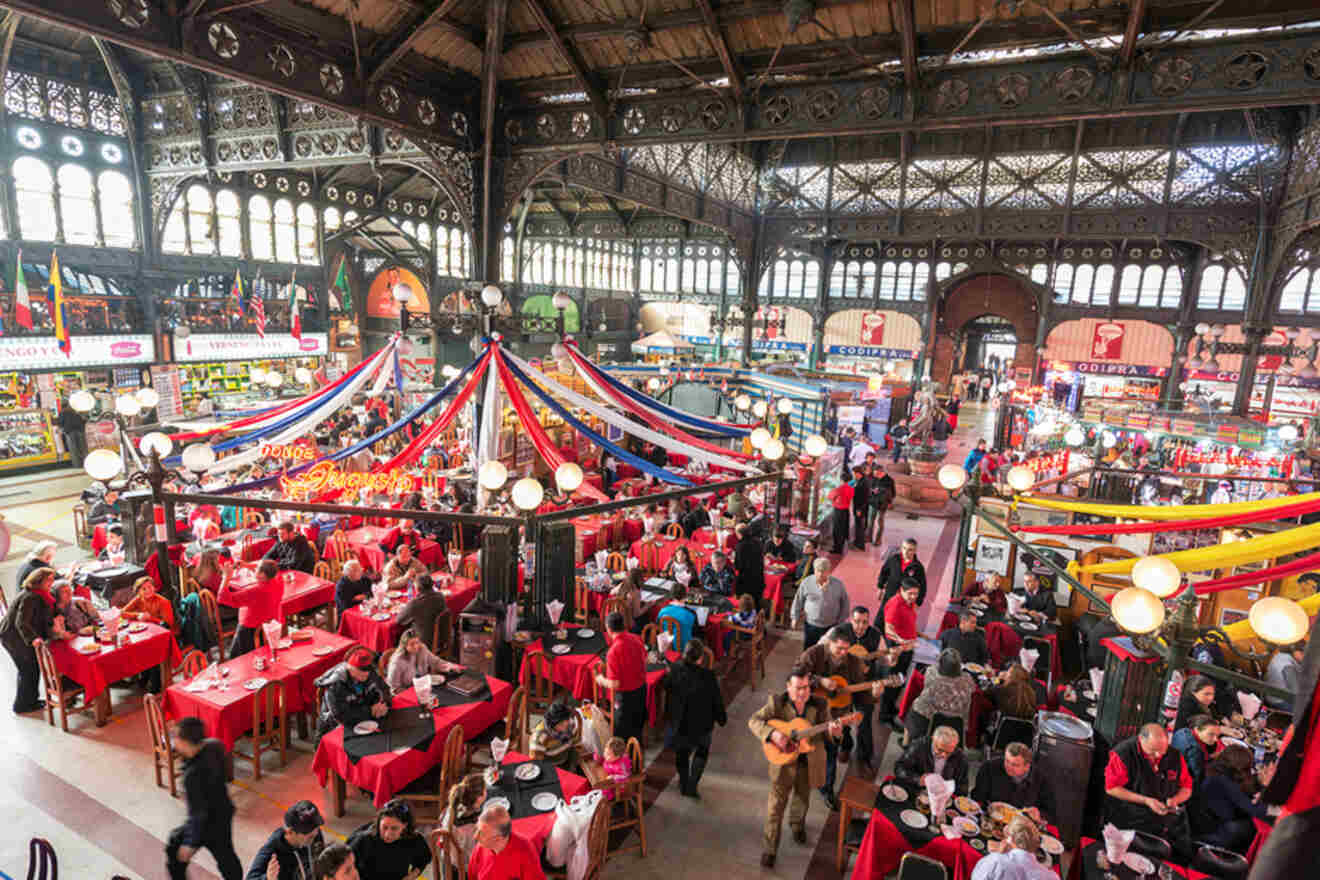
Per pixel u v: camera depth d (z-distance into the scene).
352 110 9.26
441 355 26.70
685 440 12.07
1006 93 8.20
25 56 16.30
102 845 5.34
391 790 5.31
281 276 22.97
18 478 16.67
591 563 9.80
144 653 7.04
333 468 9.12
